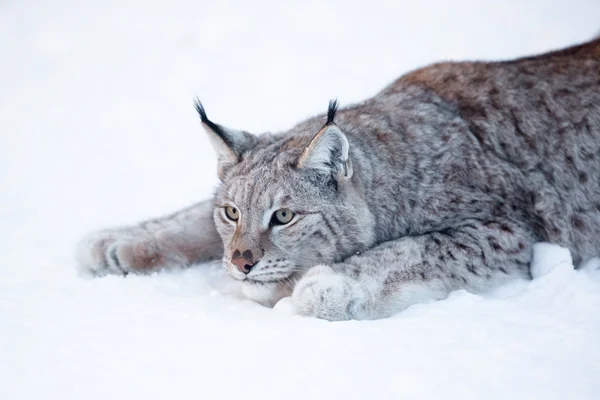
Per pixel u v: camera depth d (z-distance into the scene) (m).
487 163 14.95
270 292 13.25
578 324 11.34
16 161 26.31
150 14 53.72
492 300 12.59
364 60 39.19
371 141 14.79
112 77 39.34
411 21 48.19
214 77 38.22
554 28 42.09
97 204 21.08
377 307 13.02
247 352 10.48
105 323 11.67
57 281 14.26
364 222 13.98
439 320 11.65
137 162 25.67
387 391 9.30
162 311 12.27
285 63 39.91
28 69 41.34
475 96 15.62
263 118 29.12
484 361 10.02
